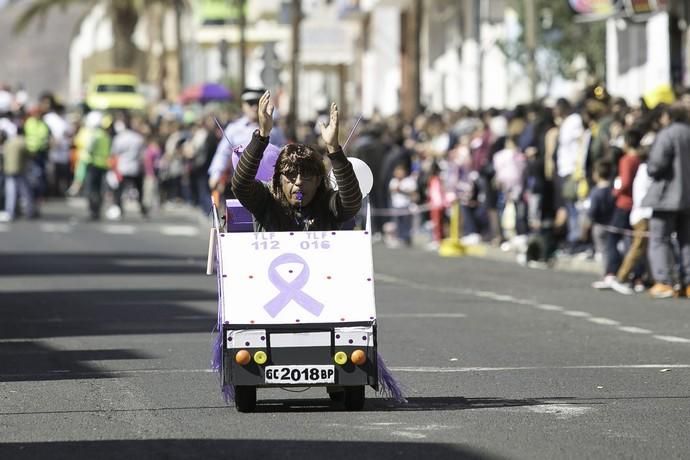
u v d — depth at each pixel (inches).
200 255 2154.3
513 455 710.5
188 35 6889.8
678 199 1549.0
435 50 4859.7
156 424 794.8
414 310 1416.1
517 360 1060.5
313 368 816.9
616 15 2536.9
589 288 1676.9
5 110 3115.2
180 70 6378.0
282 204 847.1
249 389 826.2
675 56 2746.1
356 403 834.8
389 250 2336.4
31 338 1201.4
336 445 732.0
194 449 724.0
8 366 1035.9
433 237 2374.5
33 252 2202.3
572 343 1164.5
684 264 1584.6
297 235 831.1
